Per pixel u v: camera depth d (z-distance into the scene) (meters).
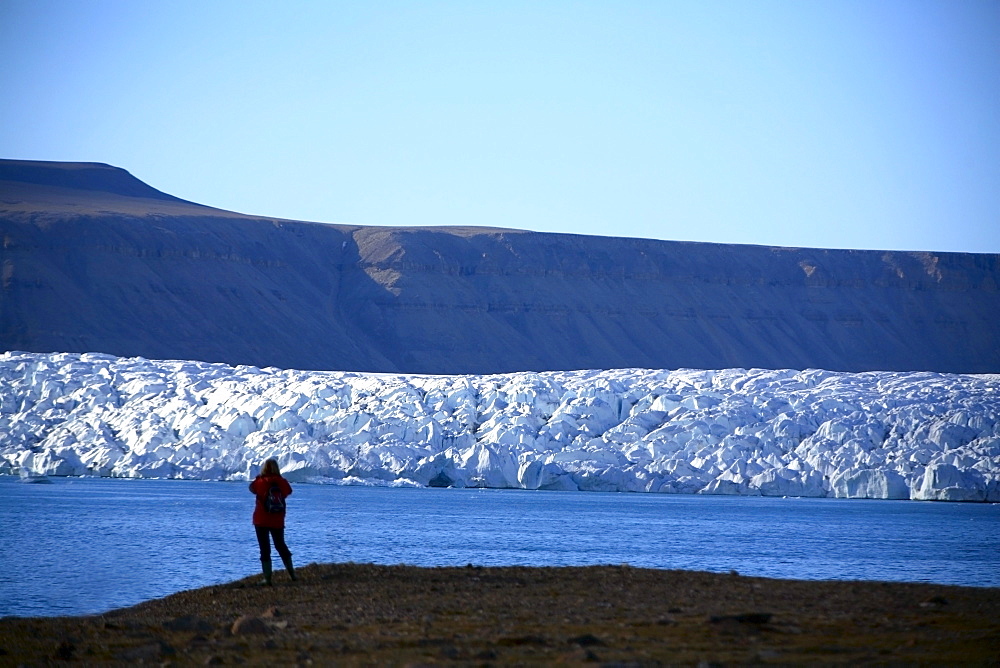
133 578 99.56
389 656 46.97
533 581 71.50
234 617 60.69
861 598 64.19
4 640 53.47
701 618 56.88
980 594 66.62
